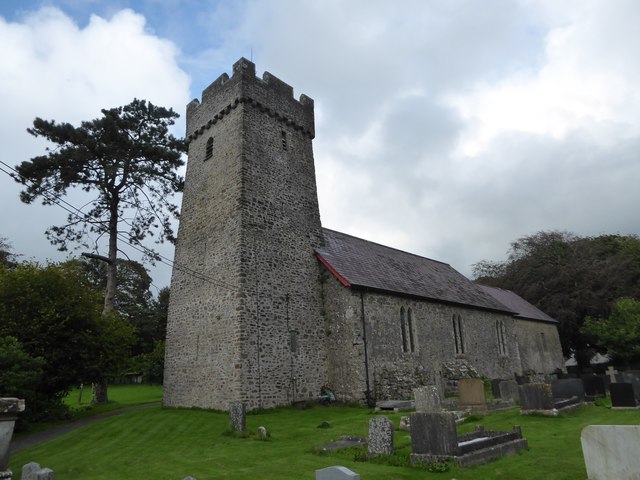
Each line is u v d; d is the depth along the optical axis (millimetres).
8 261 37062
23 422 17812
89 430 16422
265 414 18375
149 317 53469
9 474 8414
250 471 9445
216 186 22969
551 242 47812
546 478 8227
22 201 25234
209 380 19906
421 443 9414
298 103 26203
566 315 42156
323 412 19000
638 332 33406
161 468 10250
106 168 26250
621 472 6359
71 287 21188
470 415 15398
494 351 31562
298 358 21078
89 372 20703
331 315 22812
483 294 34719
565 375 31234
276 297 21078
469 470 8797
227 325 19781
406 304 25016
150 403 27391
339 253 25375
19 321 19094
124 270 50250
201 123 25391
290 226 23172
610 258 43781
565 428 13039
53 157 25172
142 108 29141
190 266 23016
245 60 23469
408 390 22266
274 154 23672
